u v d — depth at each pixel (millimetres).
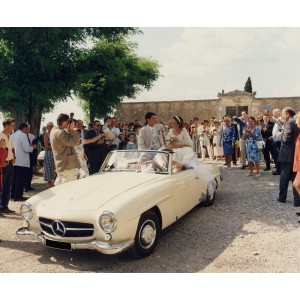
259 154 10031
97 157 8992
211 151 15555
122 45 22250
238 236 5117
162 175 5277
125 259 4379
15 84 12812
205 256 4406
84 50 16438
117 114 28828
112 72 19109
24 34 12570
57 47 13469
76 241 4039
